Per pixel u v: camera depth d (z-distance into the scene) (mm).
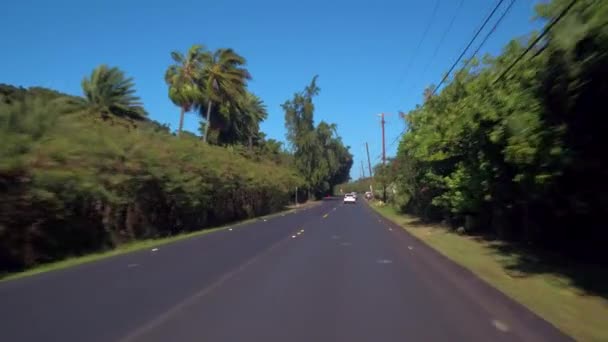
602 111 9477
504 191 16281
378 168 69062
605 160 10102
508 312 8391
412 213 40406
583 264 13070
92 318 8117
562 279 11109
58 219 17734
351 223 33688
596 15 8062
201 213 33562
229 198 40094
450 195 23047
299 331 7309
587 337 6750
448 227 26547
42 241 17156
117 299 9594
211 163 32656
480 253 16297
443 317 8086
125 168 21906
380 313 8383
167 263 14789
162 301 9398
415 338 6926
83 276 12500
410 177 34625
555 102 9836
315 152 88062
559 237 15297
